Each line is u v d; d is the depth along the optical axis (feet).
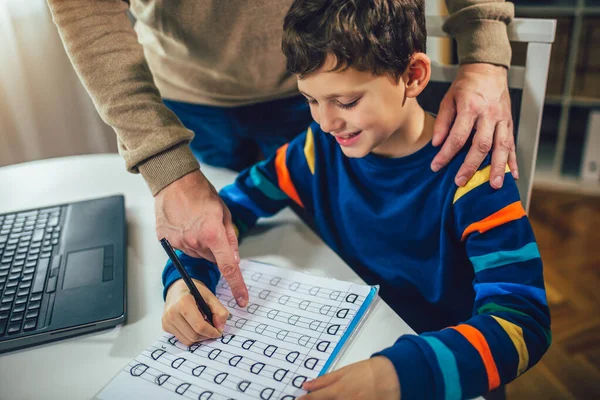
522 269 2.08
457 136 2.33
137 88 2.49
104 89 2.48
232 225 2.53
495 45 2.54
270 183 2.94
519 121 2.73
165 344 2.01
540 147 7.69
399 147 2.48
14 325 2.09
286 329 2.01
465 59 2.60
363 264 2.87
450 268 2.49
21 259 2.51
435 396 1.67
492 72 2.52
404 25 2.02
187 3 2.85
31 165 3.71
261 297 2.22
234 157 3.88
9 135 4.83
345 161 2.77
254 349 1.93
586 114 7.53
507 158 2.33
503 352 1.78
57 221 2.81
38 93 4.92
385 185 2.60
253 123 3.54
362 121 2.07
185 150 2.47
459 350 1.76
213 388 1.78
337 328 1.97
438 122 2.45
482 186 2.26
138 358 1.95
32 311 2.16
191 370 1.87
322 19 1.93
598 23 6.52
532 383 4.48
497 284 2.07
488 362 1.75
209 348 1.97
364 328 2.00
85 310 2.15
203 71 3.30
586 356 4.72
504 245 2.14
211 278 2.34
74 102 5.14
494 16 2.55
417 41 2.13
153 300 2.26
